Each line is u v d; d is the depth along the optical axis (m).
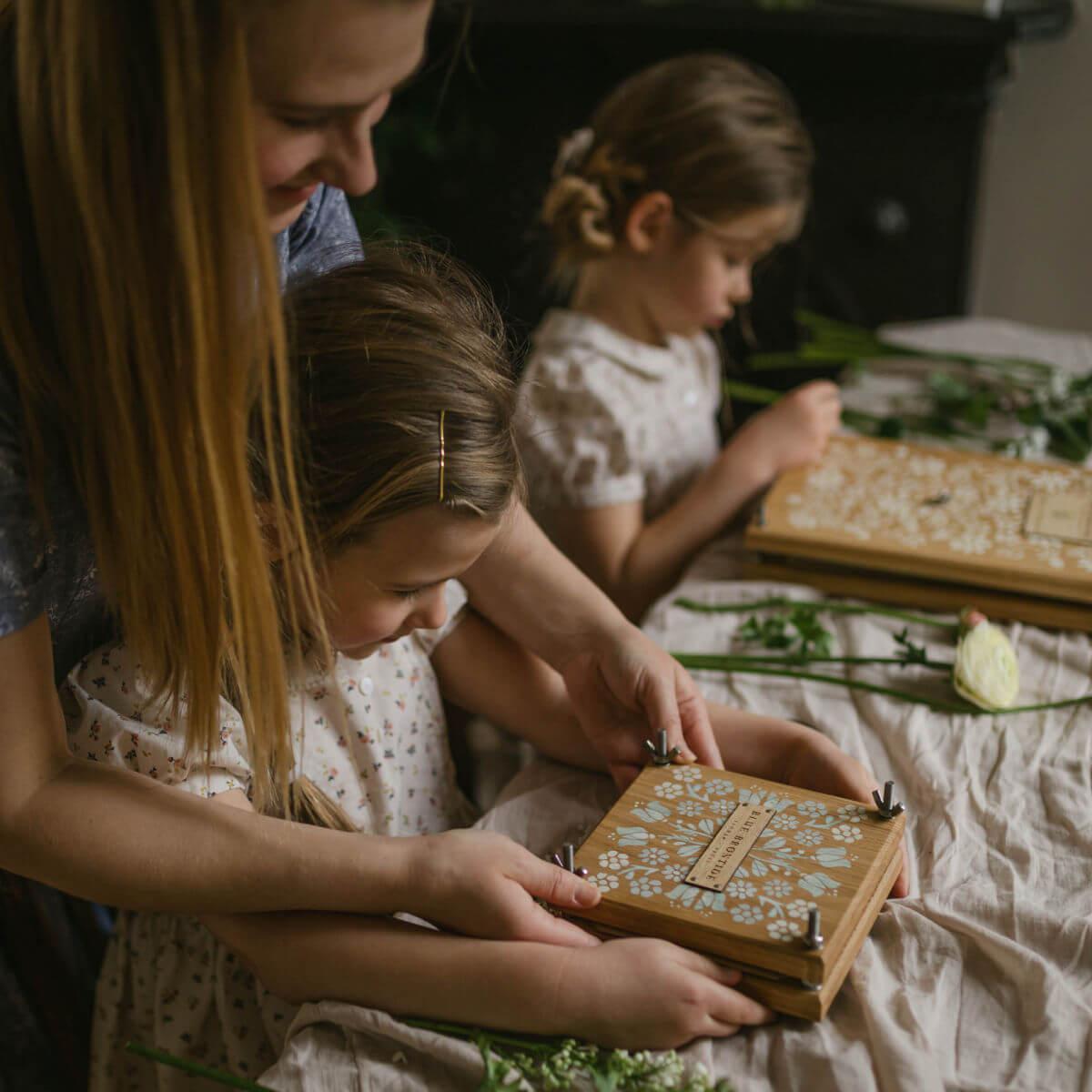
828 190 2.47
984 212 2.72
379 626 0.80
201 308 0.60
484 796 1.21
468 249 2.59
